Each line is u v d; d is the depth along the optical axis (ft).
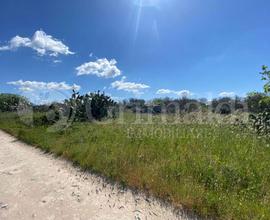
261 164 18.45
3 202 15.55
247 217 12.51
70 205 15.05
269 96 29.63
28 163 23.86
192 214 13.55
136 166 19.80
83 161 22.57
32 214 14.06
